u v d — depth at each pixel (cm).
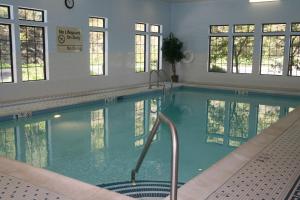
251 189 292
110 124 686
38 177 309
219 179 314
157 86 1153
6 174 316
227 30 1232
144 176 401
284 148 420
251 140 458
